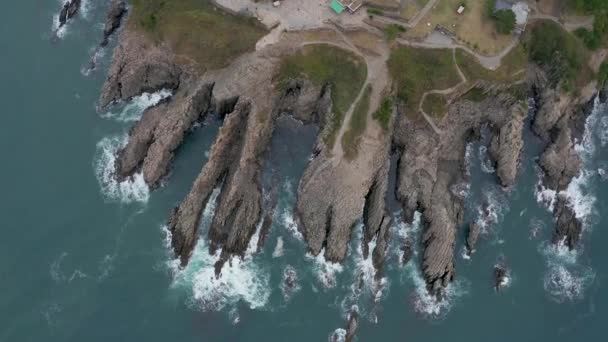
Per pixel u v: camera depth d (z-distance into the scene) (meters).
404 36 127.31
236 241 116.25
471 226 121.38
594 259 122.06
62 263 115.12
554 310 116.62
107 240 117.50
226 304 112.88
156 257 116.25
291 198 122.75
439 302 115.69
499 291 117.62
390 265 118.06
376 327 112.38
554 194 127.44
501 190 127.12
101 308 111.38
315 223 117.75
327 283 115.81
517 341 112.88
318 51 125.88
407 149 124.94
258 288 114.56
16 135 126.44
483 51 127.75
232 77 123.88
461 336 112.69
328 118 123.88
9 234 117.12
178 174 124.31
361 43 126.56
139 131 124.12
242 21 127.44
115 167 124.06
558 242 122.88
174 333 109.81
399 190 122.69
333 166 119.75
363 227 120.69
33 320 110.00
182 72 127.88
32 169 123.19
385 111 122.81
